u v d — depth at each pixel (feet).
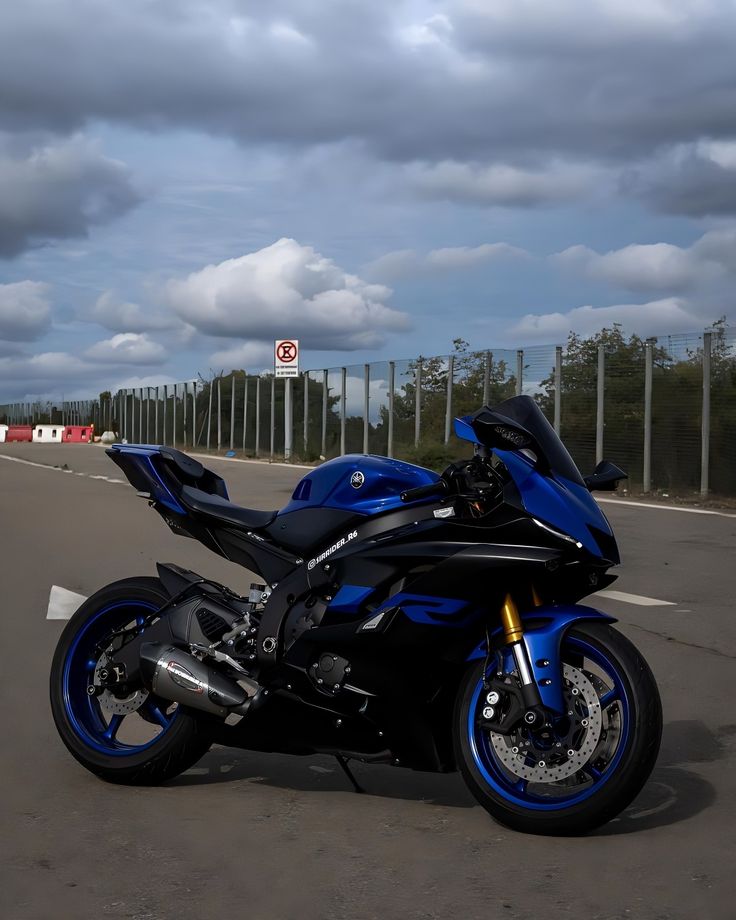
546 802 14.56
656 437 74.79
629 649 14.38
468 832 14.80
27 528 53.98
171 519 17.62
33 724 20.31
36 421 296.71
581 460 81.92
